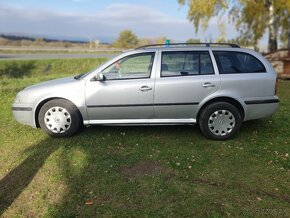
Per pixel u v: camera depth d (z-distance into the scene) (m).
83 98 6.33
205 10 20.89
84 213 4.23
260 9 21.80
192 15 21.95
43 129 6.55
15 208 4.52
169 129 7.03
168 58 6.32
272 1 20.55
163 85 6.23
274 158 5.68
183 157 5.70
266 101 6.42
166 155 5.77
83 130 6.92
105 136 6.62
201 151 5.95
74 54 37.16
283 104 9.42
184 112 6.36
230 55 6.42
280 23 21.84
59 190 4.80
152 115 6.37
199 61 6.34
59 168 5.40
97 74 6.34
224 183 4.87
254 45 23.39
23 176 5.30
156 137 6.60
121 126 7.15
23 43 53.16
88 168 5.34
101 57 31.45
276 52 15.06
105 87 6.27
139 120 6.42
